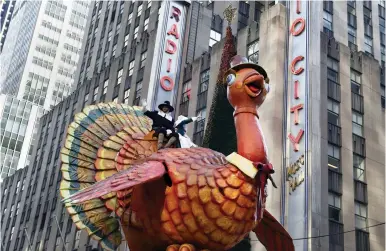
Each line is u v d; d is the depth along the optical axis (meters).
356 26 38.25
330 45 31.98
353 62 32.97
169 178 7.09
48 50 96.50
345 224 26.92
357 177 29.52
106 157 8.67
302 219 23.88
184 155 7.39
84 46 61.06
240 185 6.78
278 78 27.84
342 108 30.44
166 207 7.04
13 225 53.97
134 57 42.97
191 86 34.72
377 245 28.09
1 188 61.47
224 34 39.31
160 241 7.28
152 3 47.50
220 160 7.56
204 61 34.69
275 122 26.52
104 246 8.31
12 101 87.25
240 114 7.10
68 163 8.46
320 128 27.36
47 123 56.66
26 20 106.06
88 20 62.84
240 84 7.10
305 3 29.12
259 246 22.91
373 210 28.95
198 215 6.84
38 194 50.91
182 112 34.38
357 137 30.72
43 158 53.59
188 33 36.66
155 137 8.73
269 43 29.47
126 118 9.45
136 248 7.65
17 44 104.88
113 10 56.59
